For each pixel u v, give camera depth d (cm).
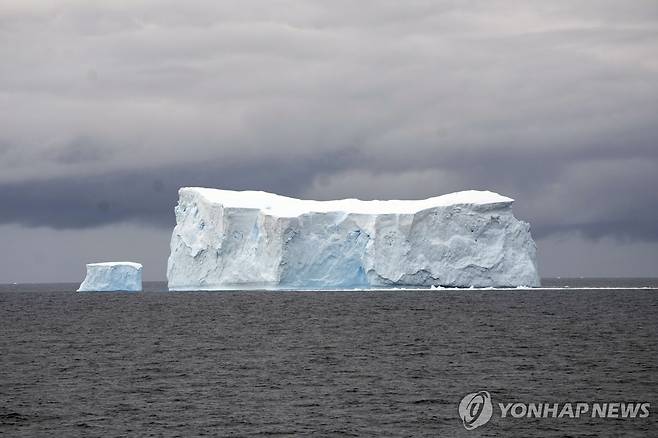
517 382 5828
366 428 4550
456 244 15388
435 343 8162
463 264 15375
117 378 6109
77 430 4534
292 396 5366
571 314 11631
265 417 4791
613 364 6594
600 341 8194
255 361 6950
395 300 14950
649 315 11381
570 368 6419
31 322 11519
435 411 4941
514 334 8925
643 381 5838
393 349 7694
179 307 14250
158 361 7006
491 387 5644
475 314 11775
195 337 9050
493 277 15412
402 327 9912
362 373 6244
